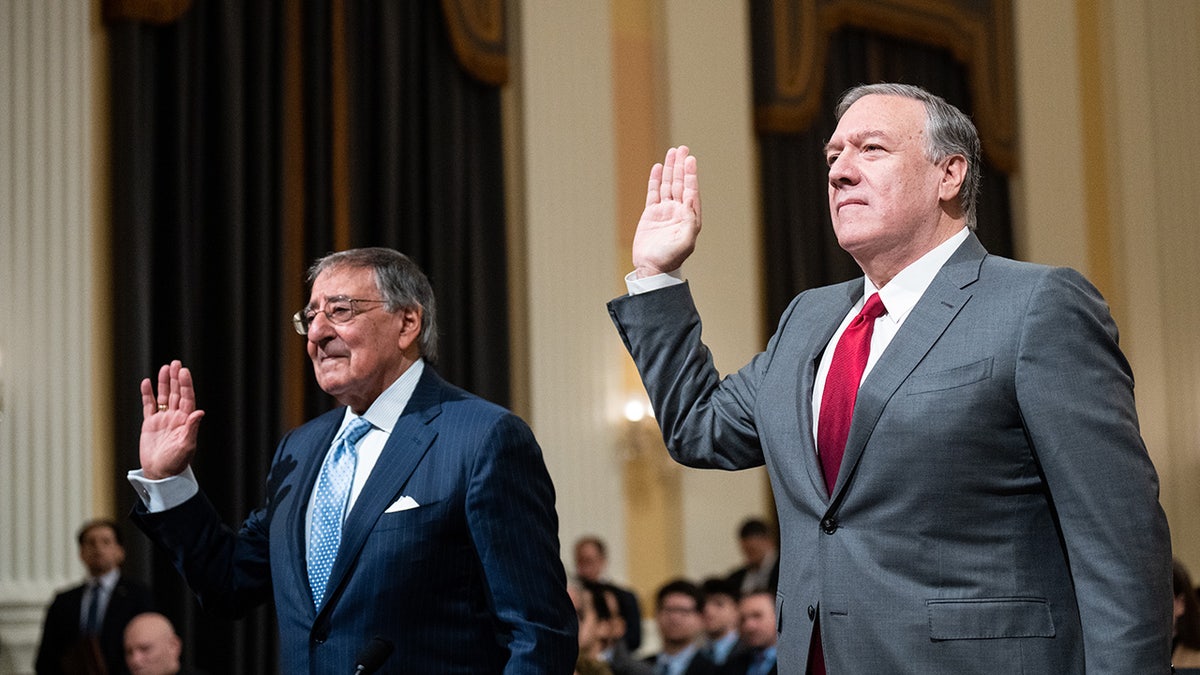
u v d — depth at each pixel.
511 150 9.04
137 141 7.33
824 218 10.26
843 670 1.90
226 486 7.35
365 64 8.33
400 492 2.54
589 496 8.95
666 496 9.35
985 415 1.88
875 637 1.87
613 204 9.35
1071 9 12.28
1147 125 12.41
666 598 6.49
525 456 2.58
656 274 2.29
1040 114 11.87
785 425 2.05
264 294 7.66
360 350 2.64
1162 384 12.09
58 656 6.23
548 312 8.95
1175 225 12.31
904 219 2.02
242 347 7.54
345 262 2.71
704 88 9.87
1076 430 1.83
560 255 9.05
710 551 9.43
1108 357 1.89
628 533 9.13
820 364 2.12
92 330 7.22
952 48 11.12
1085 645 1.80
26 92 7.16
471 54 8.66
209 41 7.66
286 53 7.94
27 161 7.12
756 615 5.82
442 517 2.51
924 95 2.08
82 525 7.03
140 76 7.43
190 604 7.17
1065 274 1.93
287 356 7.73
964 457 1.88
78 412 7.08
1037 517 1.90
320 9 8.11
